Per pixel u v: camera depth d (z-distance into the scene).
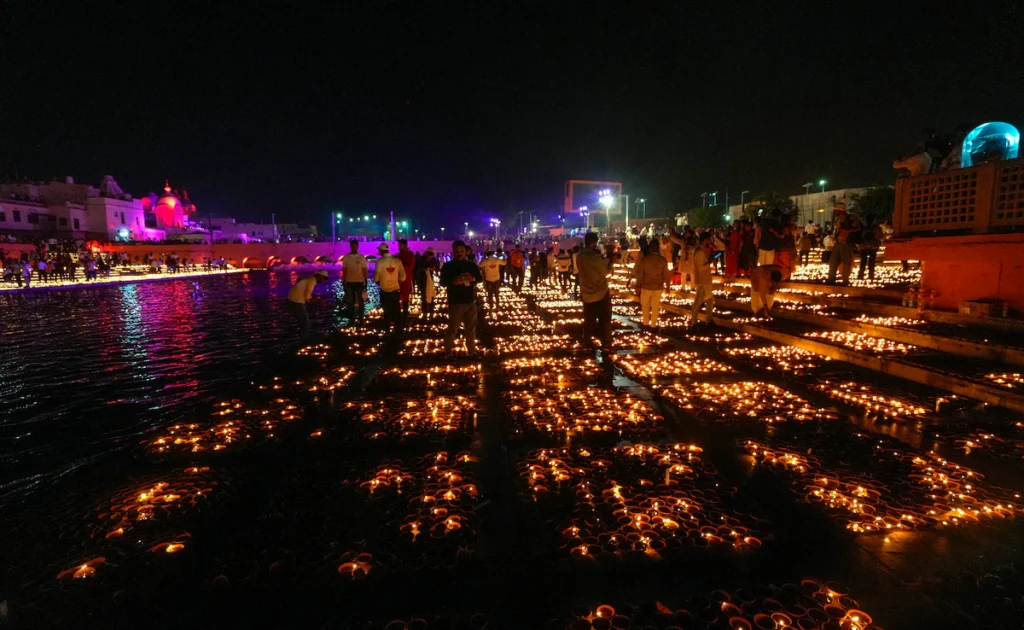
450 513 3.58
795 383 6.81
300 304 10.91
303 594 2.83
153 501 3.85
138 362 9.90
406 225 134.75
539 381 7.15
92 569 3.06
